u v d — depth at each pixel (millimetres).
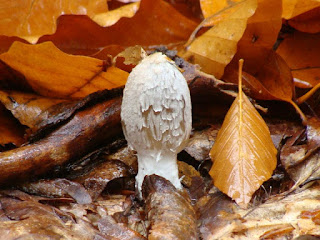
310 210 291
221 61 368
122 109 307
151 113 300
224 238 281
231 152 313
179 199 293
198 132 365
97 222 293
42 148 312
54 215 282
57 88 351
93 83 345
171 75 299
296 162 325
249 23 367
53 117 332
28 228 269
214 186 321
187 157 351
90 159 336
